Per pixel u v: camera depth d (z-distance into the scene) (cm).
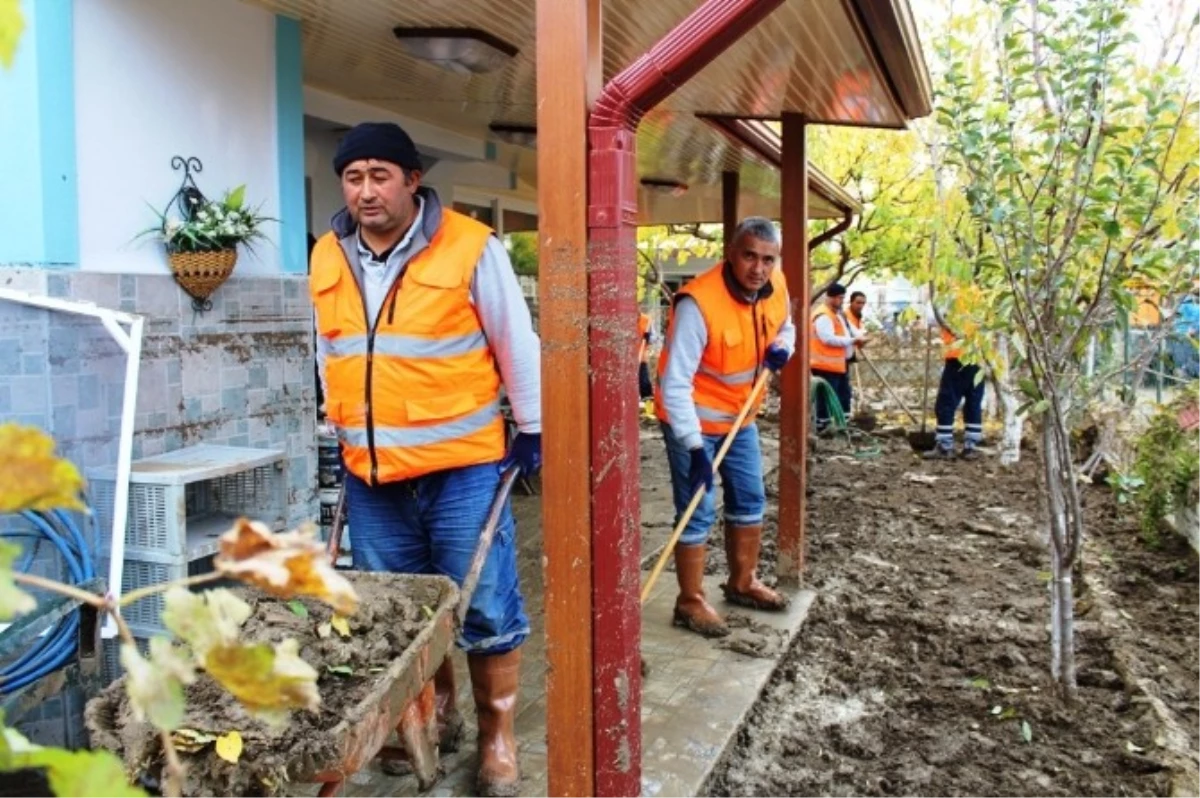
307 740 192
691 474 433
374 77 539
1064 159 402
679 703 393
